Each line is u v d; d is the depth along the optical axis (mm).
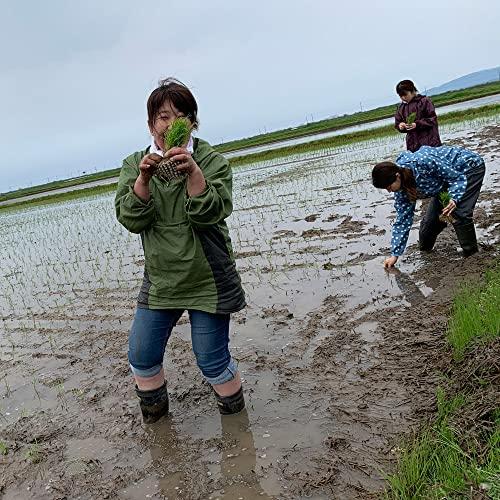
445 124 25703
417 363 4199
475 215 7898
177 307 3656
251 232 10008
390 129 31500
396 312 5219
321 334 5074
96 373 5184
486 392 3332
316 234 8805
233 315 5934
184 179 3430
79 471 3641
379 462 3174
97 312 7148
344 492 2990
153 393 3990
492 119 23938
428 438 3145
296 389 4188
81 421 4305
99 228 15367
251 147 51125
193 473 3406
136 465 3604
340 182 14406
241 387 4004
